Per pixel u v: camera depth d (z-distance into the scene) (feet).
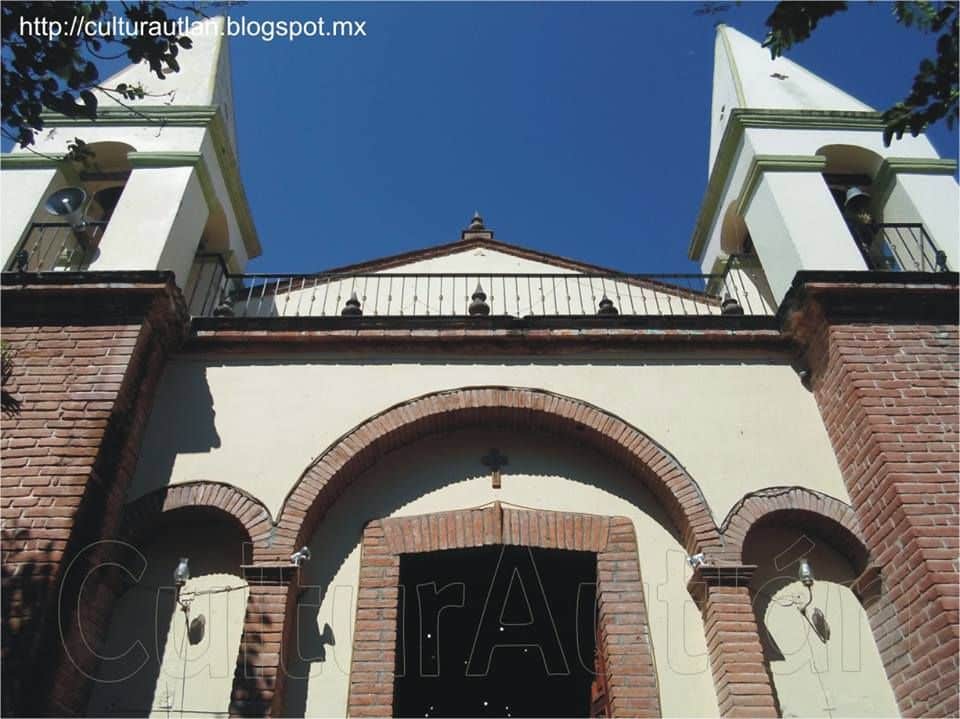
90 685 22.17
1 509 21.33
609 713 22.76
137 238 28.53
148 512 24.04
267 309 34.27
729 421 26.94
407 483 26.37
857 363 25.76
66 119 32.50
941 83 19.42
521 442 27.45
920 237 31.07
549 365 28.02
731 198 35.78
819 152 34.27
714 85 40.93
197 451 25.46
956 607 21.03
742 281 35.14
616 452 26.45
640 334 28.27
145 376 25.79
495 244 38.06
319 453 25.48
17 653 19.11
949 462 23.65
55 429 22.94
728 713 21.27
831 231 30.35
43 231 29.55
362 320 28.17
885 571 23.44
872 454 24.30
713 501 25.08
